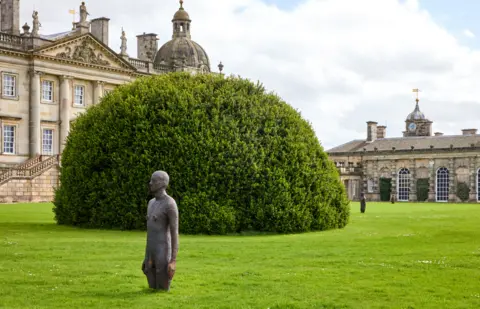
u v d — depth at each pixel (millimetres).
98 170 30266
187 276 15117
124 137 29469
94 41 73250
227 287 13812
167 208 13078
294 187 29141
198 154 28125
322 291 13461
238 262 17516
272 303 12297
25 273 15242
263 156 28797
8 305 11945
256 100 30656
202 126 28688
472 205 73875
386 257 18547
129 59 79625
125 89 31734
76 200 30375
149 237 13273
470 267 16609
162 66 84875
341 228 31000
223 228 27312
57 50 70000
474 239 23969
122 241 22688
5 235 24766
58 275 15094
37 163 62562
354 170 106938
